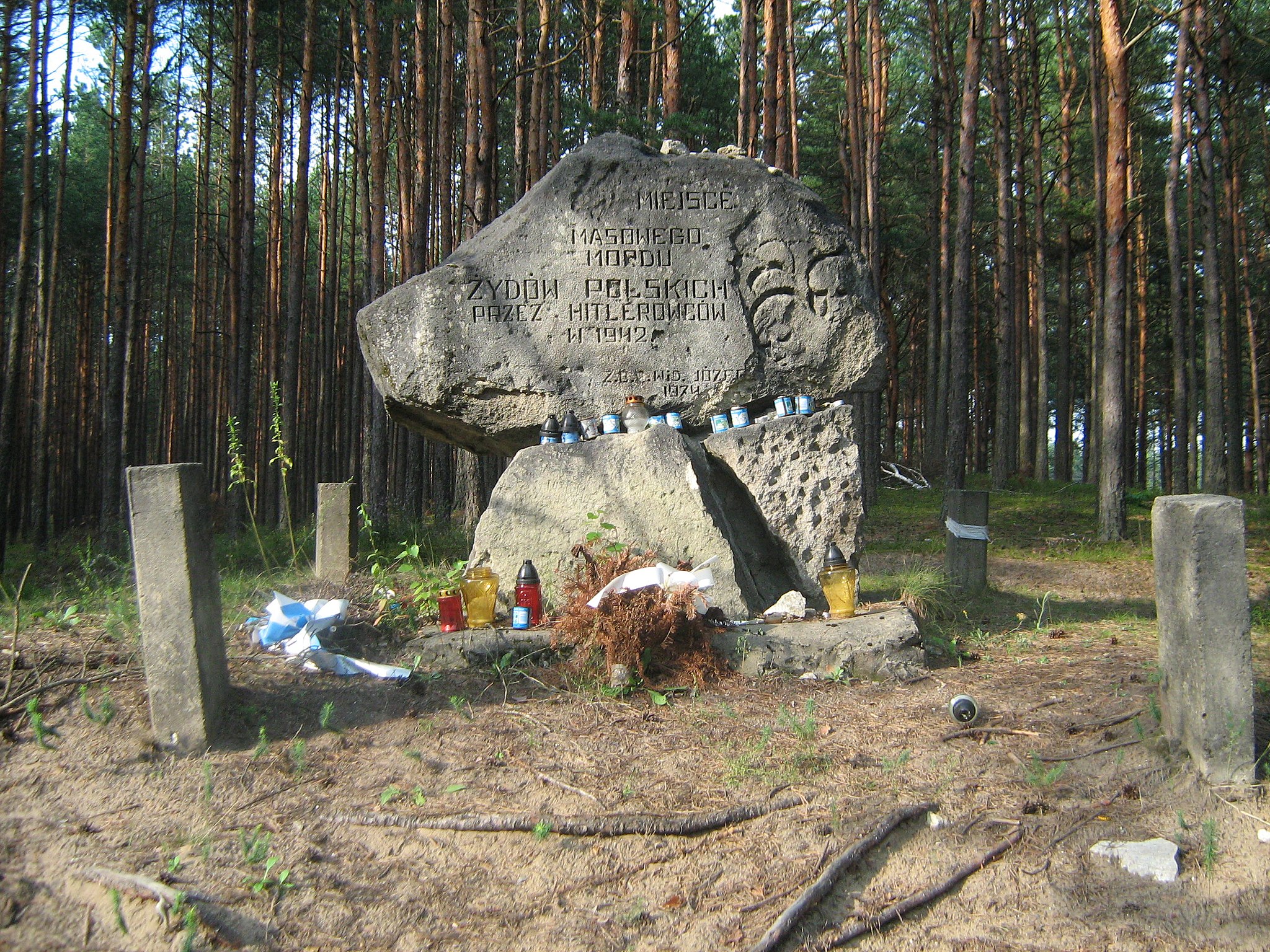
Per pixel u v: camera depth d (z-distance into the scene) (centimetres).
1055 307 3647
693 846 327
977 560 832
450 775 375
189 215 2892
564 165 673
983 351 3612
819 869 310
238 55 1673
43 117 1499
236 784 362
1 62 1194
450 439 729
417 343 653
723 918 292
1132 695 439
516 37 1625
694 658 486
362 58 2069
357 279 3155
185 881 303
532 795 359
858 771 376
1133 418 2981
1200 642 345
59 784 358
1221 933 277
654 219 667
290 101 2286
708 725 428
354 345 2402
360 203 2805
